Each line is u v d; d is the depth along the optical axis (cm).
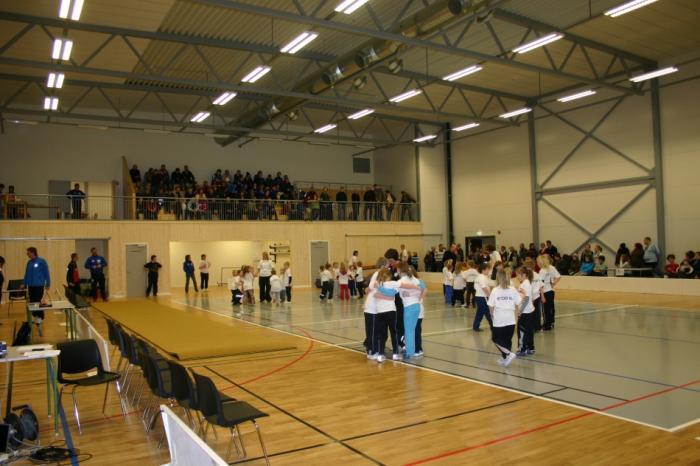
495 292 805
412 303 877
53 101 1694
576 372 757
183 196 2369
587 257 1980
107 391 661
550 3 1402
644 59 1834
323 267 1912
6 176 2269
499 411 590
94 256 1973
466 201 2625
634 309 1430
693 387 671
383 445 498
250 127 2284
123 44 1523
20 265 1980
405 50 1387
